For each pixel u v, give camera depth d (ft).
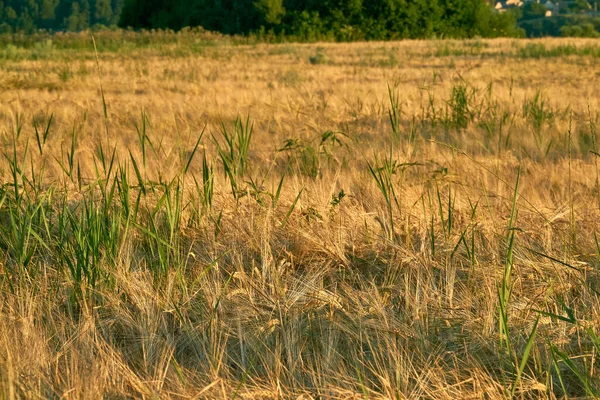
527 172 46.29
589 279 27.84
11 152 55.57
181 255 30.66
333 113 76.84
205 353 22.30
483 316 24.23
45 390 20.11
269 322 23.68
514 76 118.62
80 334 23.26
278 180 43.01
